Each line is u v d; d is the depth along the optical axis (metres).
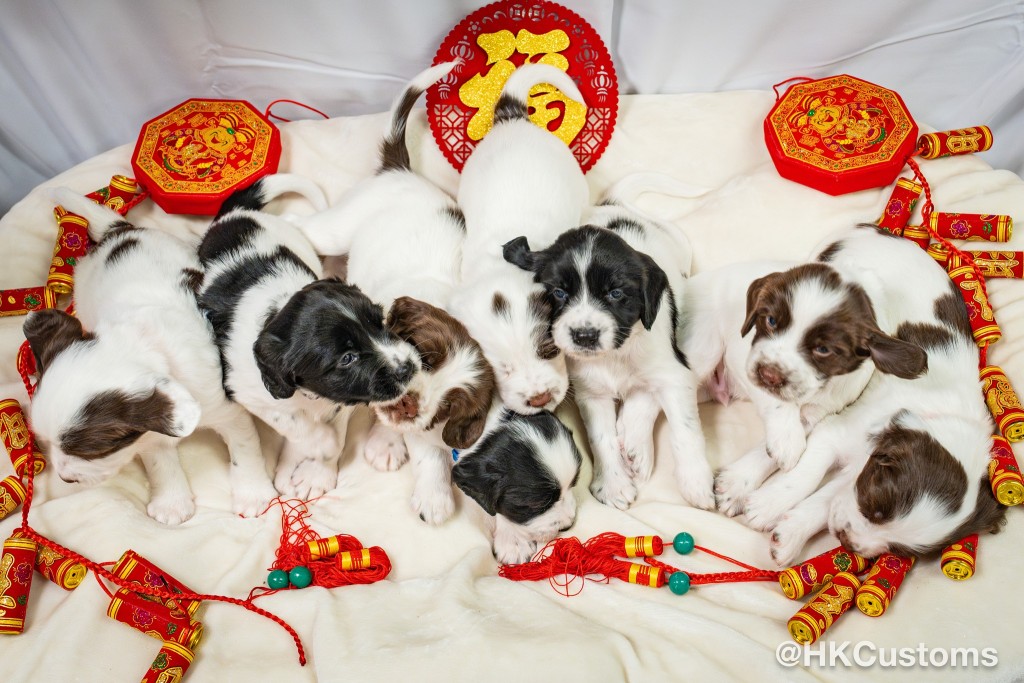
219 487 0.89
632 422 0.92
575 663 0.70
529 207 0.90
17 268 0.99
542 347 0.79
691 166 1.08
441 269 0.90
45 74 1.04
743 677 0.70
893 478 0.74
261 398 0.81
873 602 0.74
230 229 0.89
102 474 0.76
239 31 1.05
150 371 0.75
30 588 0.77
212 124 1.04
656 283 0.80
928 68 1.11
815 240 1.01
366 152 1.08
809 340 0.74
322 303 0.75
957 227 0.95
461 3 1.03
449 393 0.78
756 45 1.09
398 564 0.83
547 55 1.03
